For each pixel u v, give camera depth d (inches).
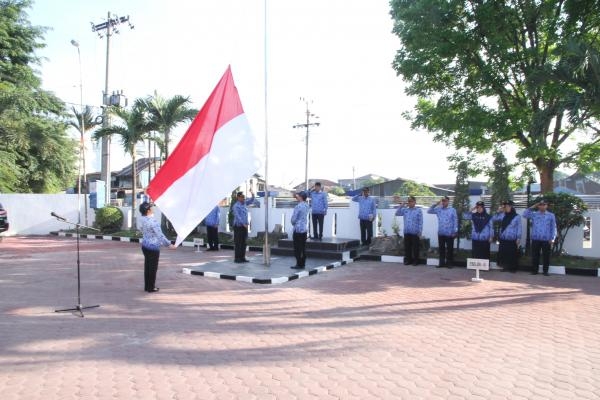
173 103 767.1
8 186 1031.0
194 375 199.3
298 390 183.6
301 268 460.8
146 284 365.1
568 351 226.8
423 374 199.0
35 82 1161.4
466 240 581.6
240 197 499.8
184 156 356.2
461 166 551.8
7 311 304.3
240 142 382.0
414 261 510.9
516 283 401.7
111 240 772.0
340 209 660.7
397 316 292.4
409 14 538.6
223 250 639.1
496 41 525.7
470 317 289.7
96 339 247.4
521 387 185.2
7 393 182.2
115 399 176.9
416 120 617.3
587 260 489.1
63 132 1144.8
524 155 539.5
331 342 242.1
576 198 491.5
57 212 892.0
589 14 513.3
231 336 252.5
